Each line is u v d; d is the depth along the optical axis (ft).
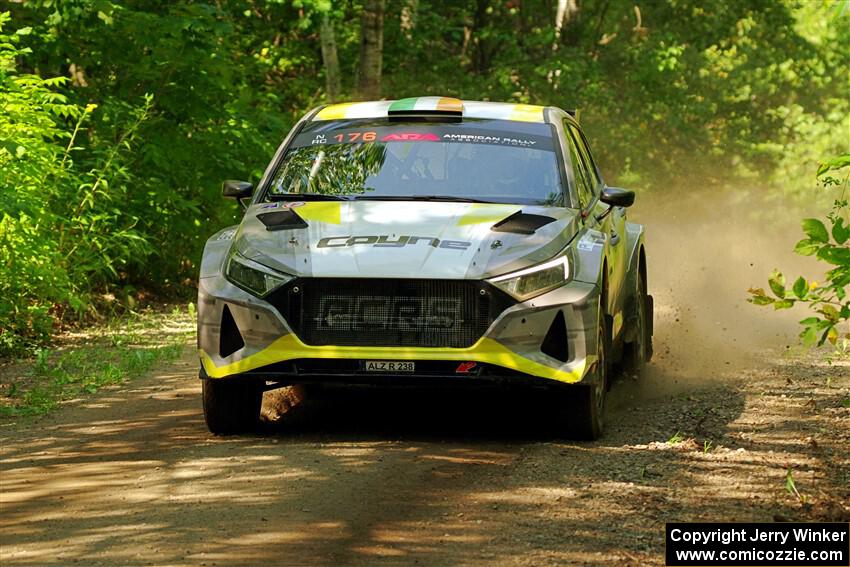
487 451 69.36
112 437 75.51
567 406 71.36
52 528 54.29
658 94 279.69
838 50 297.74
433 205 76.48
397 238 71.72
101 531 53.67
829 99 285.43
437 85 276.82
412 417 80.07
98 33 152.35
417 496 59.00
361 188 79.56
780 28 300.81
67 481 63.21
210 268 73.97
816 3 300.40
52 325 124.06
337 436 73.92
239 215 165.48
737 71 282.15
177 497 59.21
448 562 49.11
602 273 74.33
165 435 75.51
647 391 91.15
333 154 82.33
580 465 65.57
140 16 150.20
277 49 274.57
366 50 219.82
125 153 151.64
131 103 154.30
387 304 69.56
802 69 291.79
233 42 235.20
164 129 154.81
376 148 82.33
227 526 54.13
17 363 107.34
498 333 69.10
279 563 49.03
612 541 51.90
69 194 133.59
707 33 305.94
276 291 70.23
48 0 144.97
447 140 82.48
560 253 71.82
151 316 140.56
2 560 49.80
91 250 136.36
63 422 81.15
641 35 293.84
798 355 106.83
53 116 140.36
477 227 72.95
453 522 54.65
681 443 71.15
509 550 50.62
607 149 267.39
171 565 48.83
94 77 162.71
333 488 60.59
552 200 78.33
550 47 282.36
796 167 262.47
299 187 80.64
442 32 288.10
